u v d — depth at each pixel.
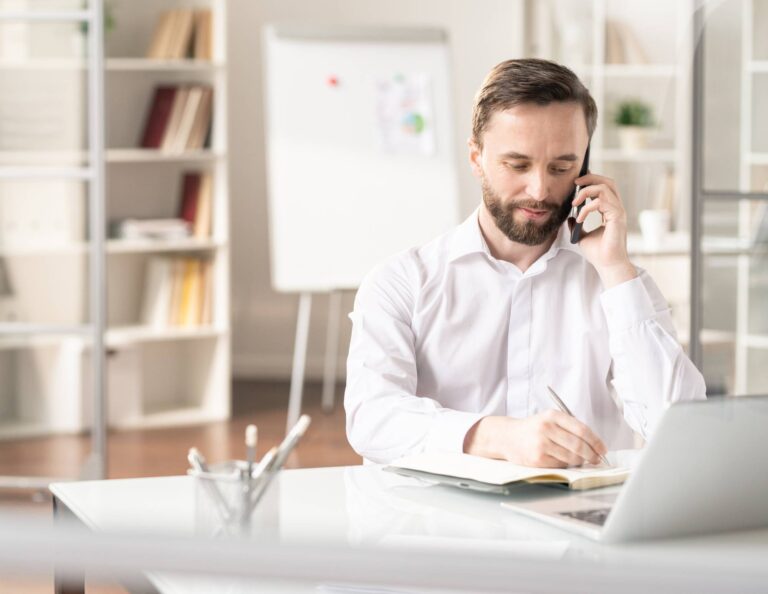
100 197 4.54
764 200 4.45
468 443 1.61
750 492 1.20
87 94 4.70
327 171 6.07
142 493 1.43
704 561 0.55
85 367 5.14
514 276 1.91
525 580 0.52
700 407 1.14
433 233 6.15
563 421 1.52
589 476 1.44
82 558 0.52
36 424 5.06
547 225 1.80
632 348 1.82
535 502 1.36
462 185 7.32
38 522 0.54
